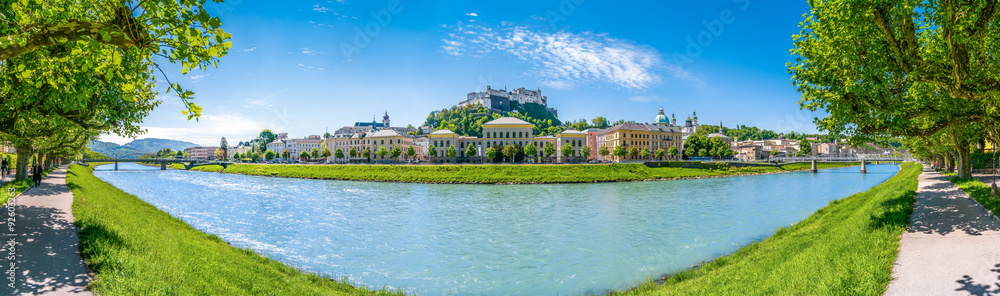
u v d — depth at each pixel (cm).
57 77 1577
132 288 1091
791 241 2286
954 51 1661
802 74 2325
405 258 2714
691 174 11212
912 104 2300
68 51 1370
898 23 1834
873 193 3888
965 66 1672
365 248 2962
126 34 955
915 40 1789
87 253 1345
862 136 2280
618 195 6581
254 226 3716
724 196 6175
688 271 2102
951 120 2103
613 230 3550
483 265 2562
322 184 9031
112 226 1797
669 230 3500
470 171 10219
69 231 1620
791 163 14538
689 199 5831
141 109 2486
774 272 1547
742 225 3650
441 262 2628
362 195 6644
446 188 8100
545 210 4856
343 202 5647
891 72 2136
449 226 3812
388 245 3055
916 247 1498
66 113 1955
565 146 15038
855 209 2936
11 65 1630
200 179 10456
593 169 10625
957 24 1623
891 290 1153
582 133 16638
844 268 1345
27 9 1190
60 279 1128
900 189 3453
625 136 16925
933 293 1109
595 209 4906
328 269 2447
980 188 2827
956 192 2903
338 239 3231
